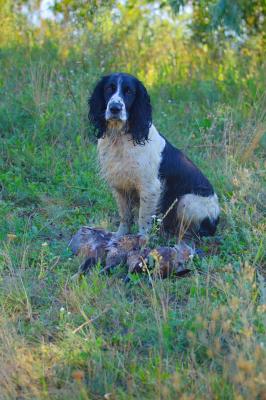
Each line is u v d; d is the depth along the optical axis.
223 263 6.86
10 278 6.35
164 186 7.56
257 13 13.98
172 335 5.30
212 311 5.42
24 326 5.61
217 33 13.90
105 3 14.09
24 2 14.20
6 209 8.21
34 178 9.37
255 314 5.45
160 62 13.25
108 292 6.05
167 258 6.41
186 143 10.23
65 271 6.63
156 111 11.27
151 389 4.62
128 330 5.48
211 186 7.98
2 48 12.95
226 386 4.52
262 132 9.69
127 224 7.81
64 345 5.20
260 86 11.84
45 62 12.33
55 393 4.68
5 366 4.83
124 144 7.21
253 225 7.59
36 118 10.52
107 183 8.36
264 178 8.80
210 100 11.90
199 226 7.79
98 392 4.71
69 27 13.66
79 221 8.03
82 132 10.32
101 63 12.48
